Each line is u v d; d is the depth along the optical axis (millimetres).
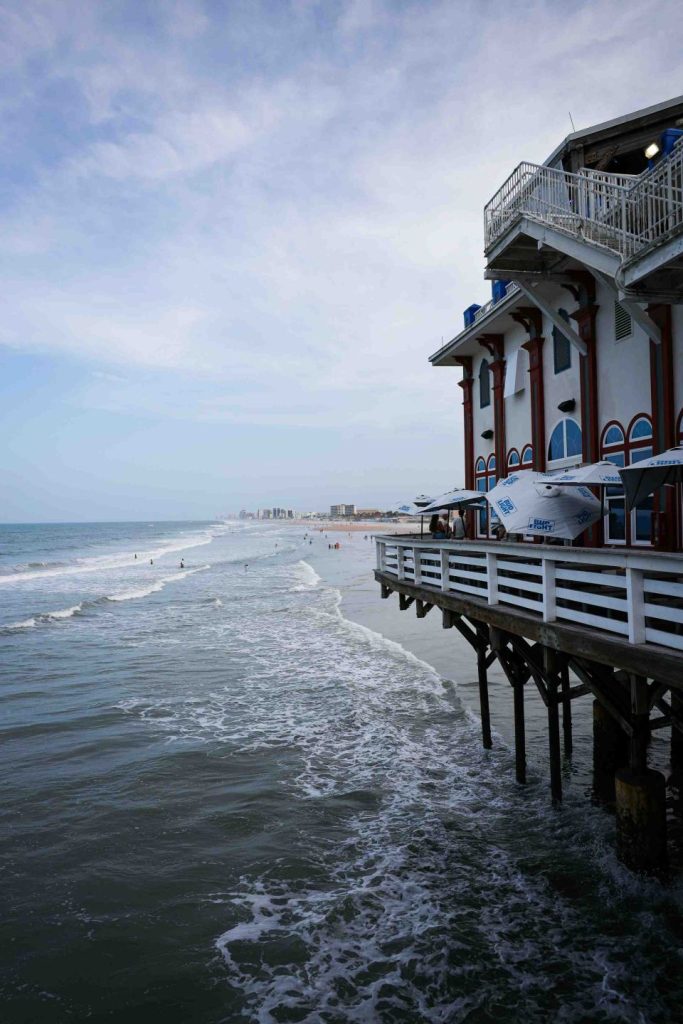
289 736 13219
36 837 9172
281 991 6133
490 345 16859
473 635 11766
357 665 19125
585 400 12469
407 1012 5824
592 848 8312
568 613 7629
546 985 6070
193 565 60625
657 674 5855
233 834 9219
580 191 10320
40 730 13719
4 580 47125
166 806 10117
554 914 7105
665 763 11250
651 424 10703
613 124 13164
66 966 6504
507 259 12352
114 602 33688
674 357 10133
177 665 19500
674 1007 5734
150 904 7547
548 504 8977
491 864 8188
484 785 10508
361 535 128750
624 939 6625
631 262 8094
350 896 7645
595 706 9977
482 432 17797
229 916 7309
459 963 6422
